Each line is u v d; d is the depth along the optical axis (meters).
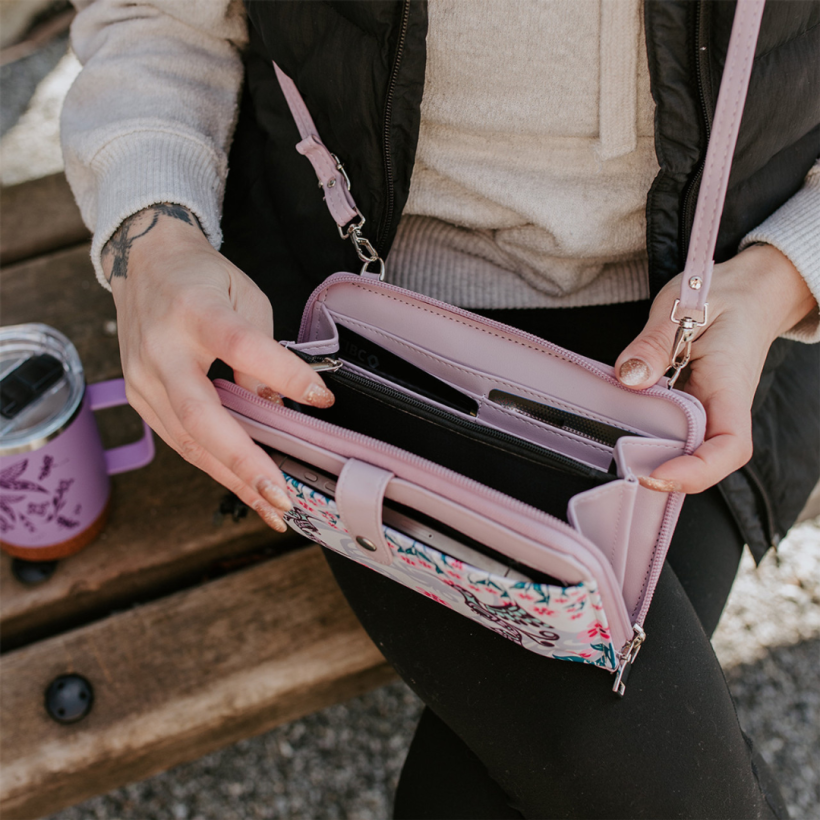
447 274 0.96
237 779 1.38
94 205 0.95
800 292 0.81
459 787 0.87
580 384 0.73
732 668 1.49
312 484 0.70
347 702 1.46
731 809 0.74
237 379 0.76
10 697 1.11
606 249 0.88
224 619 1.18
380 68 0.76
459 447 0.71
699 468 0.65
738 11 0.59
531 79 0.78
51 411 1.06
